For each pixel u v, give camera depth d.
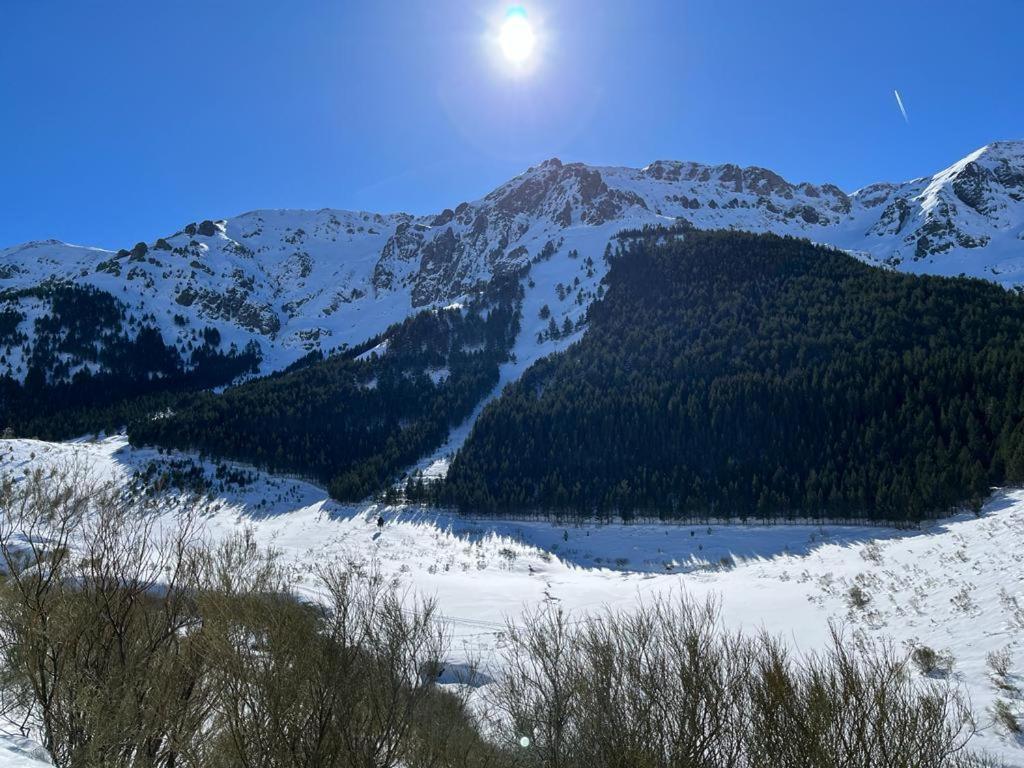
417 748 8.12
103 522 9.54
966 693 15.92
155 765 7.89
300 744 7.29
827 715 7.84
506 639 20.03
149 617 8.85
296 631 7.80
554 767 9.26
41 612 8.56
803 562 43.44
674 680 9.20
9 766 7.11
